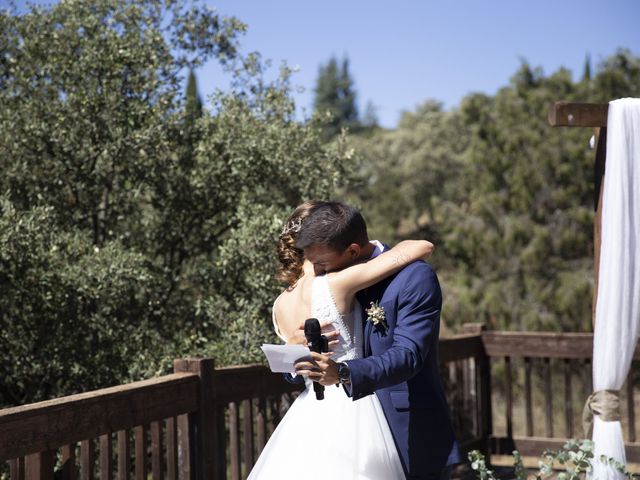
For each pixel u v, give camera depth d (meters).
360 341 2.45
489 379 6.09
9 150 5.77
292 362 2.25
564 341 5.87
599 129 4.19
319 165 6.34
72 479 2.75
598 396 4.05
